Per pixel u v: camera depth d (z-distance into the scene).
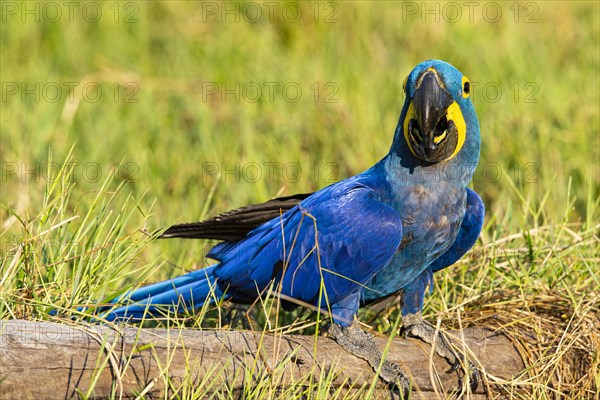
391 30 19.02
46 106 16.41
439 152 9.51
